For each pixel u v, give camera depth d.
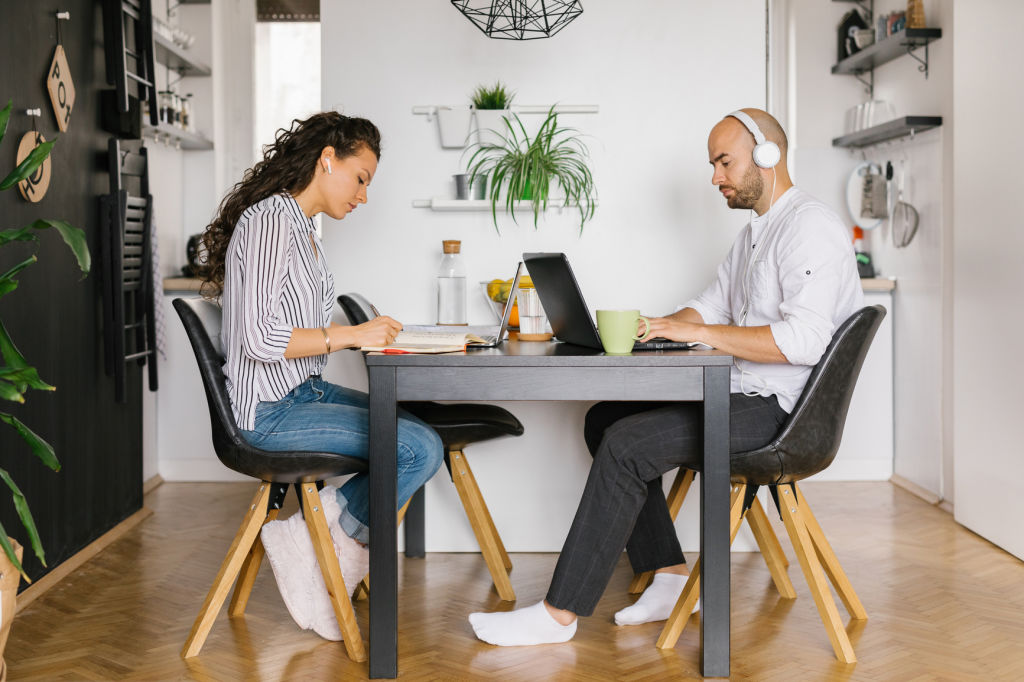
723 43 3.22
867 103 4.51
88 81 3.26
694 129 3.23
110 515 3.46
